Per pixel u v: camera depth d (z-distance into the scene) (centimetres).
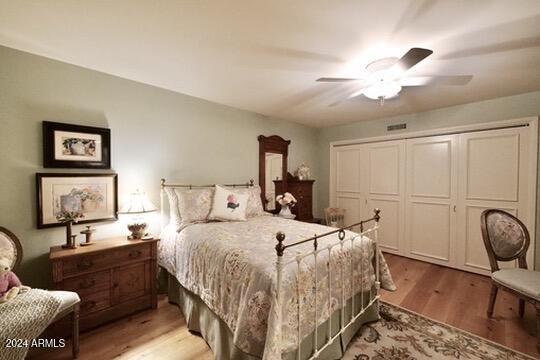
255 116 365
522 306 216
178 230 238
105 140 232
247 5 137
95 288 196
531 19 144
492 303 216
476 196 313
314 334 152
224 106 328
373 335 194
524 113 276
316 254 154
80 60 208
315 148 470
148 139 262
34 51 193
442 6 134
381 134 395
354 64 206
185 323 209
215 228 231
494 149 300
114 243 212
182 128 288
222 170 327
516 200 286
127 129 247
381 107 332
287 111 358
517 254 224
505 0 128
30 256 197
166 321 212
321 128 472
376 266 219
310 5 136
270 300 129
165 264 248
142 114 257
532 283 189
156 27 159
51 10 143
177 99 282
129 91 247
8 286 150
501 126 291
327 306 162
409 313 225
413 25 152
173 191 263
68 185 212
